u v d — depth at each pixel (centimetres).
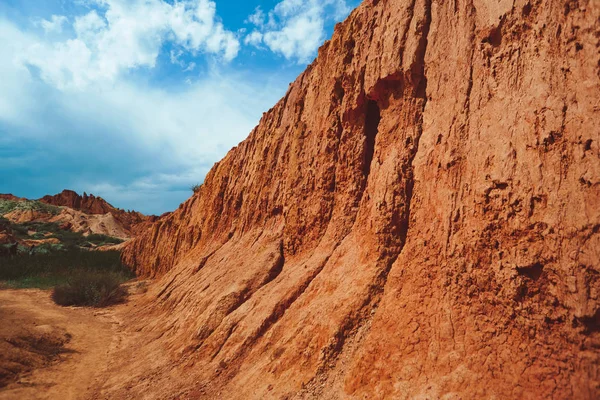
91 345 1591
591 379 471
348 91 1199
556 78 602
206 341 1188
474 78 766
